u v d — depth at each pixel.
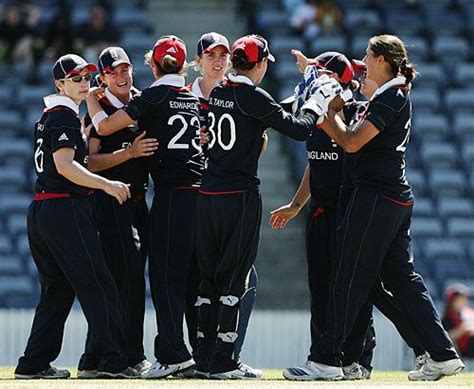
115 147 33.19
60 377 33.19
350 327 30.86
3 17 83.81
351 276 30.69
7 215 69.44
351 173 31.50
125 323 33.38
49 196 31.69
